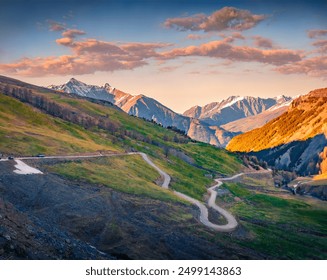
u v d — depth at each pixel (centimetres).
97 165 15525
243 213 16475
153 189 14100
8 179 10406
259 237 12275
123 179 14250
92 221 9706
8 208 8125
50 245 7231
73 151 17212
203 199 17238
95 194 11462
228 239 11131
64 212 9681
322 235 15038
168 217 11525
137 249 9025
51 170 12769
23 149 14900
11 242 6438
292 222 16625
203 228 11494
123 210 11044
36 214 9081
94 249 8219
